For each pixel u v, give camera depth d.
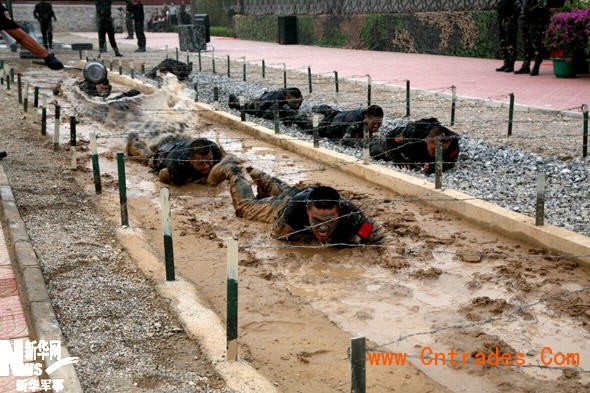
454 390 4.86
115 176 10.42
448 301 6.23
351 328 5.79
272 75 22.27
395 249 7.37
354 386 3.79
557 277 6.64
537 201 7.37
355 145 11.65
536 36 18.62
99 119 14.40
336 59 26.47
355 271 6.90
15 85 20.94
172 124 14.17
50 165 10.73
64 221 7.98
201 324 5.53
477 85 17.53
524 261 7.05
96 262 6.80
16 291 5.98
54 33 51.03
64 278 6.36
